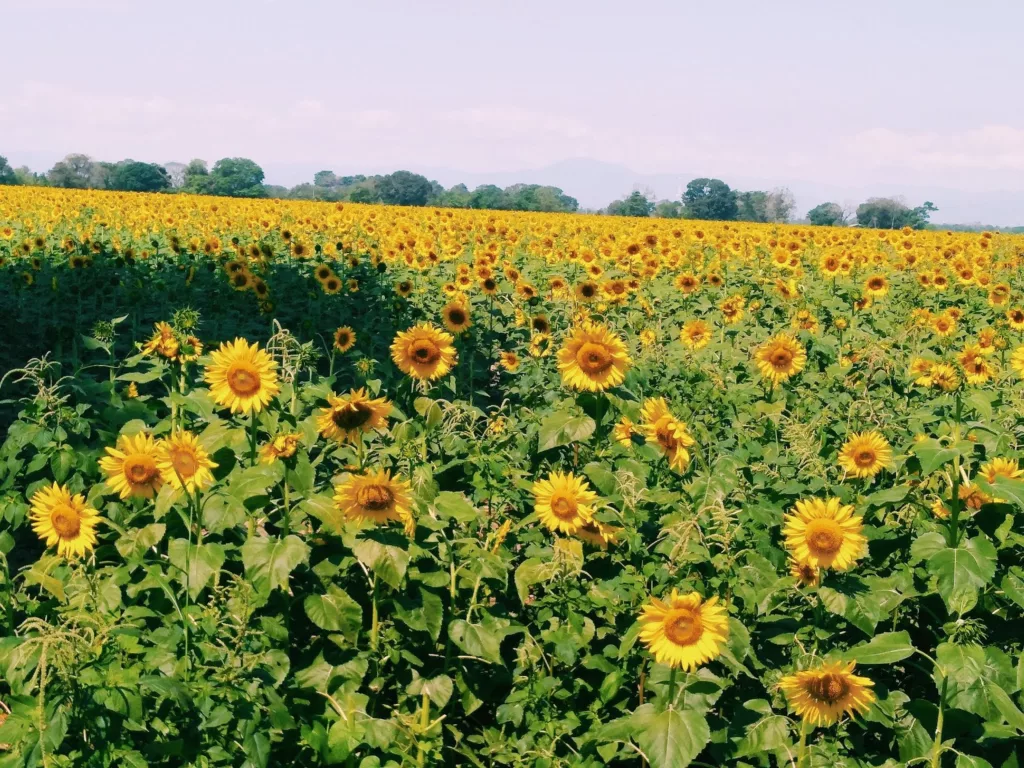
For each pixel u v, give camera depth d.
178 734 3.60
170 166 156.50
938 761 4.13
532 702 4.29
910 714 4.36
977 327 14.88
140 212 29.41
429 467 5.00
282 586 4.25
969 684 4.12
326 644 4.53
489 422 6.29
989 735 4.11
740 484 5.29
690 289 15.38
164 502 4.50
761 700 4.27
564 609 4.44
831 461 6.02
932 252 24.33
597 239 27.03
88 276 14.88
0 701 3.78
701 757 4.48
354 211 36.06
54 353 11.95
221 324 13.52
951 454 4.35
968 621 4.30
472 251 22.45
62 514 4.57
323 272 14.80
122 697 3.43
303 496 4.53
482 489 5.30
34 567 4.83
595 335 5.64
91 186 135.25
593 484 5.52
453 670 4.55
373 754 4.14
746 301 15.26
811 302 14.65
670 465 5.34
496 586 4.86
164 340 6.28
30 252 17.58
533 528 5.13
